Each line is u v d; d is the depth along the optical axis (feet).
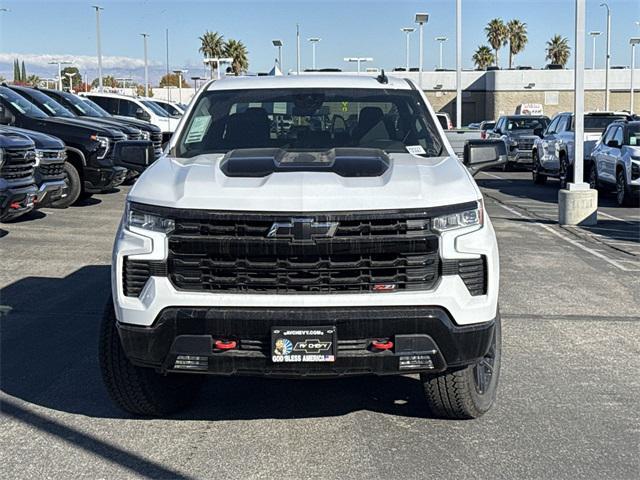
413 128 19.45
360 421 17.13
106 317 16.30
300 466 14.84
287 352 14.17
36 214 48.83
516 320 25.64
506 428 16.67
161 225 14.62
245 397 18.72
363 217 14.26
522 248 39.01
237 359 14.38
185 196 14.69
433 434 16.38
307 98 20.08
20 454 15.37
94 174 52.37
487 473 14.53
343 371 14.42
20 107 53.67
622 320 25.79
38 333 23.81
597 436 16.26
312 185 14.69
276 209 14.23
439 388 16.11
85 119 60.13
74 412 17.60
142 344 14.64
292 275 14.34
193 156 18.30
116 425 16.89
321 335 14.11
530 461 15.05
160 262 14.55
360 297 14.26
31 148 37.93
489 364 17.12
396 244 14.30
